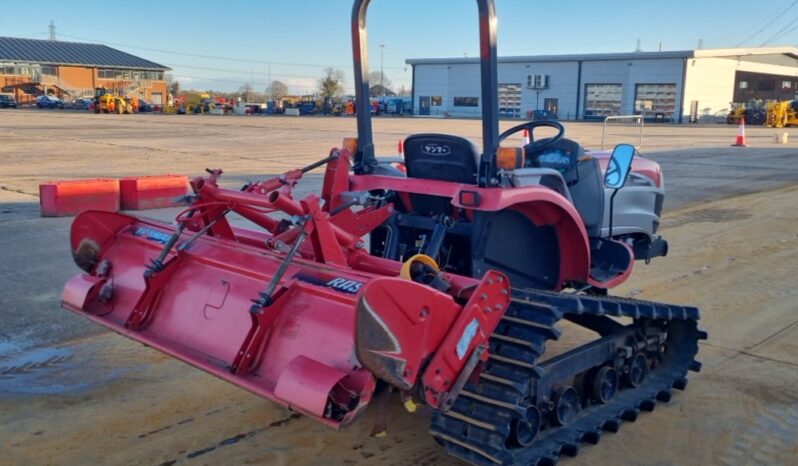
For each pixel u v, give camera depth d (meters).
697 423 4.39
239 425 4.29
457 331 3.28
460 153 4.21
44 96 66.50
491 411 3.44
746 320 6.31
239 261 4.06
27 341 5.57
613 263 5.43
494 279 3.43
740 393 4.81
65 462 3.85
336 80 93.88
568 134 32.16
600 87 58.16
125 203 11.43
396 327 3.04
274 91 122.81
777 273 7.95
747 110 50.06
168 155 20.20
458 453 3.52
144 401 4.60
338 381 3.06
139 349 5.47
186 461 3.88
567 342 5.77
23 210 10.88
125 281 4.53
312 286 3.63
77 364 5.17
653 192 6.38
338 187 4.40
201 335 3.98
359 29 4.55
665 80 55.50
